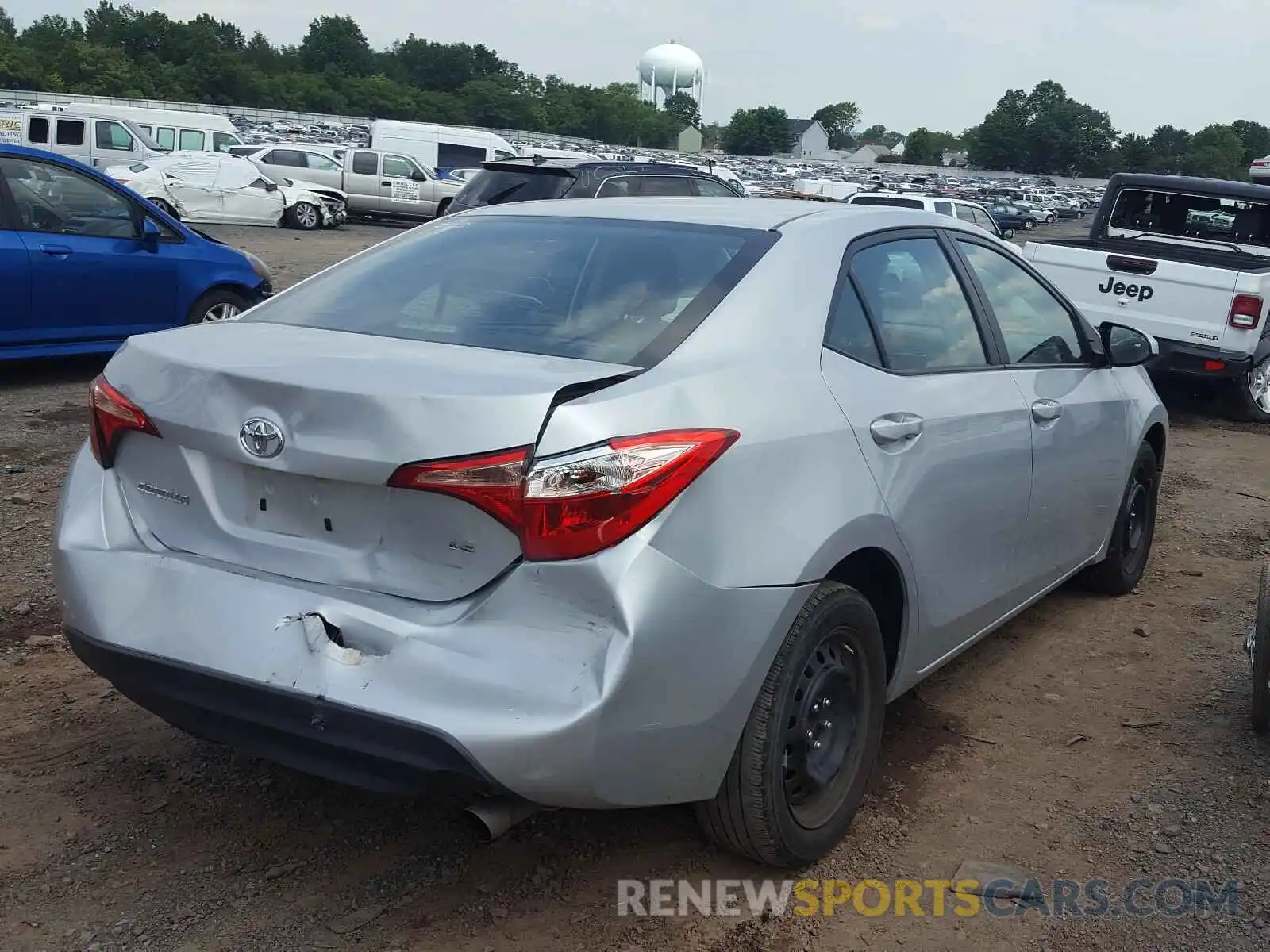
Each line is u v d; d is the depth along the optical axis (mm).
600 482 2521
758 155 169875
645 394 2699
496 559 2586
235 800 3416
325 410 2648
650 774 2664
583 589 2529
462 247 3672
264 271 10219
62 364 9922
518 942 2852
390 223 31344
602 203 3898
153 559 2920
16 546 5414
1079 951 2934
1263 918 3078
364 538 2713
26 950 2736
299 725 2633
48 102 75188
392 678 2568
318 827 3303
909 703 4336
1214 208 11008
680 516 2625
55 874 3029
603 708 2504
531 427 2545
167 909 2916
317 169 30047
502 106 142500
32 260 8461
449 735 2484
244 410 2754
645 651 2545
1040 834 3459
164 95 116750
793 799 3117
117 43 133375
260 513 2836
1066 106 152875
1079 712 4316
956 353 3863
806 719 3078
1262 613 3955
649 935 2904
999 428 3852
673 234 3486
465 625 2582
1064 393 4402
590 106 155250
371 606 2645
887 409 3316
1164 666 4770
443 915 2943
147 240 9180
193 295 9547
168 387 2902
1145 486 5559
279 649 2670
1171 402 11688
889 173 123625
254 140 62625
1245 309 9773
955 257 4078
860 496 3115
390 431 2588
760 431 2857
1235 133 152000
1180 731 4176
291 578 2785
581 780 2543
